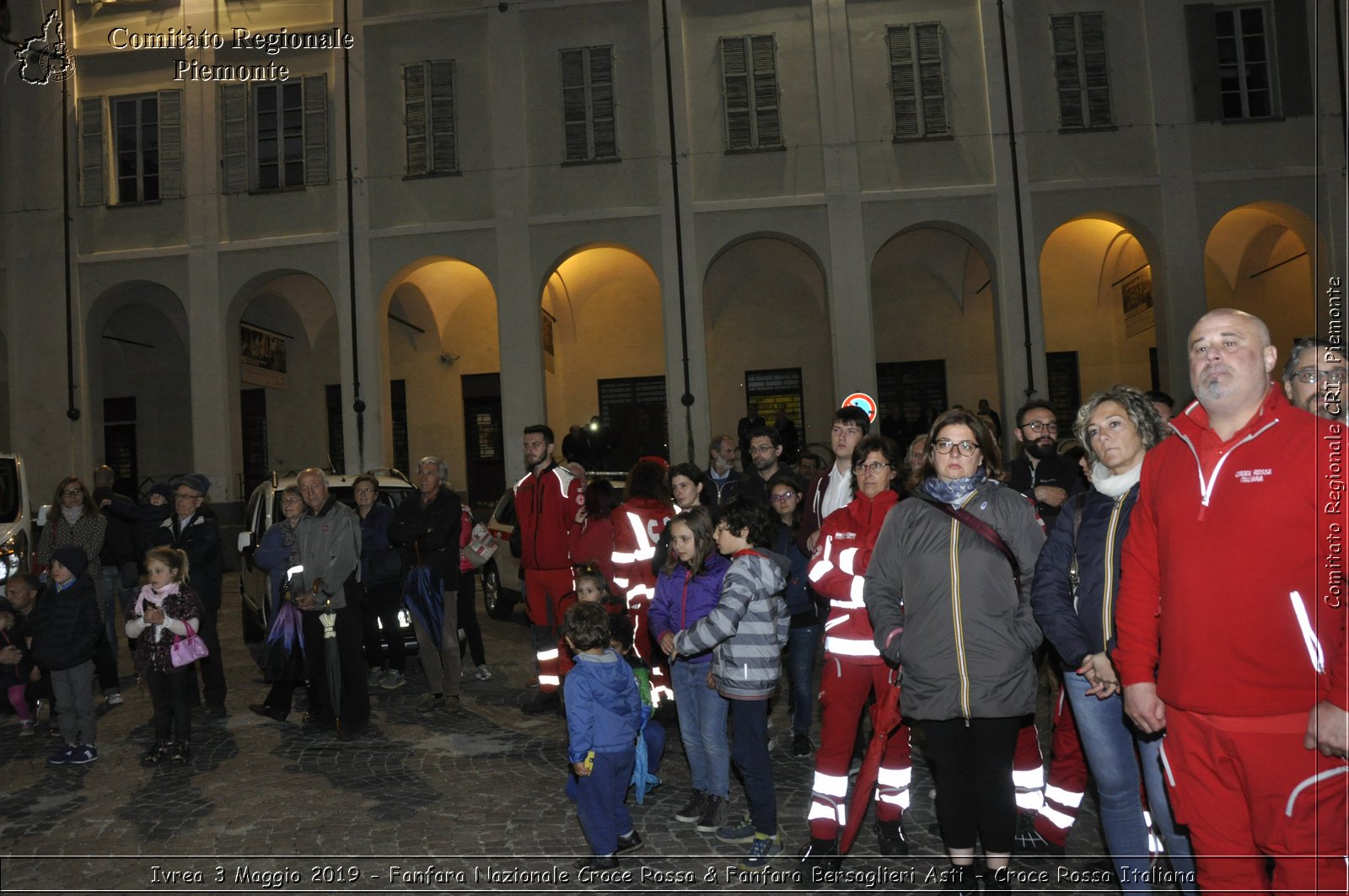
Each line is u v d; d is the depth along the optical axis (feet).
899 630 13.25
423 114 60.54
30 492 61.52
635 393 77.41
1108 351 72.79
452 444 76.84
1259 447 9.84
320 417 76.07
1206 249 68.03
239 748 23.66
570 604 24.41
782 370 75.87
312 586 23.86
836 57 58.65
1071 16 58.23
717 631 15.17
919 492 13.46
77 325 62.18
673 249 58.54
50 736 26.00
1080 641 12.12
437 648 26.76
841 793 15.03
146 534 33.06
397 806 19.10
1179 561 10.19
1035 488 17.95
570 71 59.93
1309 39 57.57
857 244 57.67
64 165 62.59
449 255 59.98
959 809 12.84
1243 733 9.79
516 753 22.38
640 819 17.84
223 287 61.46
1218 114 57.36
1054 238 69.41
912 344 74.79
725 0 59.62
